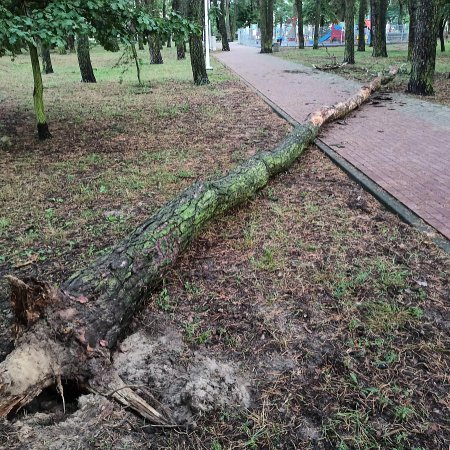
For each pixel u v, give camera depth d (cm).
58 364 238
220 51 3612
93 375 240
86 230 436
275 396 242
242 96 1200
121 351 273
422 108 978
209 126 861
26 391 226
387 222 435
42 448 202
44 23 601
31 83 1600
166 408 233
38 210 486
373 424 224
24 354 234
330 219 443
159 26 774
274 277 347
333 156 636
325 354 269
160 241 334
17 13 675
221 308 314
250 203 484
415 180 532
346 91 1243
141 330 294
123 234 425
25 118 988
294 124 831
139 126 881
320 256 375
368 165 591
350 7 1970
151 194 523
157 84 1497
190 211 380
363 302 314
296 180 558
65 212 480
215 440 217
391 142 708
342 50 3453
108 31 741
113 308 273
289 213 459
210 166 617
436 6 1085
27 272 365
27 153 711
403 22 5525
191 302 322
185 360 267
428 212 443
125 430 221
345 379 251
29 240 414
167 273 345
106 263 296
